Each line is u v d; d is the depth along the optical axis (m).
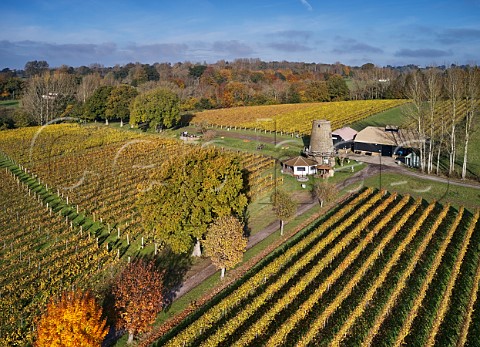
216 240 38.78
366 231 49.88
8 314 35.03
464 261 43.62
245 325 33.91
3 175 73.31
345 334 33.00
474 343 33.00
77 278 40.81
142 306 29.59
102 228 52.66
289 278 39.69
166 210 40.84
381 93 171.88
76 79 193.50
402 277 39.34
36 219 53.91
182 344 30.73
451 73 105.50
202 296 37.31
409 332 33.72
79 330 24.66
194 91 182.12
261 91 182.00
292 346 31.69
